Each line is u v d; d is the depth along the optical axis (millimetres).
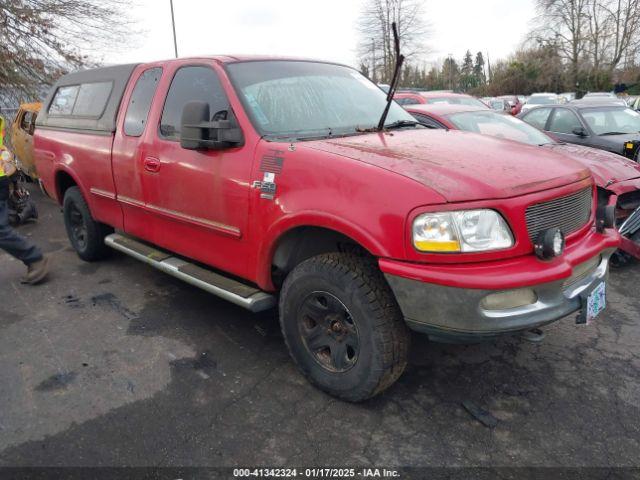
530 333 3146
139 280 5012
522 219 2584
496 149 3188
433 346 3688
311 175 2893
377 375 2799
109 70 4875
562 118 8711
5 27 10805
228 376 3369
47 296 4672
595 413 2951
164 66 4152
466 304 2484
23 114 9258
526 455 2641
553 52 48812
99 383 3307
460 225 2492
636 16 42125
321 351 3115
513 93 51844
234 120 3395
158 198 3959
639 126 8359
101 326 4074
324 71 4105
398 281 2580
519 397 3109
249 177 3199
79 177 4969
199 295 4637
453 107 7156
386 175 2658
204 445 2742
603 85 44469
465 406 3016
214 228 3496
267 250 3152
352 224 2682
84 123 4891
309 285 2980
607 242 3090
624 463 2572
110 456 2668
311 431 2840
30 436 2820
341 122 3639
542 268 2566
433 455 2650
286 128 3379
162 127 3936
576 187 2941
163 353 3660
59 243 6363
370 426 2869
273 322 4109
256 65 3783
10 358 3623
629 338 3785
